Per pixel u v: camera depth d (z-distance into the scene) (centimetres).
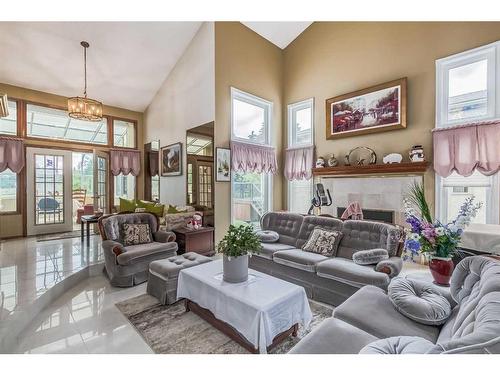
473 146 373
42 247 458
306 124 607
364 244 303
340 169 512
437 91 414
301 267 290
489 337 91
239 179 552
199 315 246
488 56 374
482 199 382
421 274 358
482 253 242
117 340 210
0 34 423
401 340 127
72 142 614
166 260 310
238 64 528
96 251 430
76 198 758
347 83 527
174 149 583
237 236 235
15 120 542
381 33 481
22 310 228
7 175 539
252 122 579
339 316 167
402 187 442
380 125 474
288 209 626
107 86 595
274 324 190
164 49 532
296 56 612
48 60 492
